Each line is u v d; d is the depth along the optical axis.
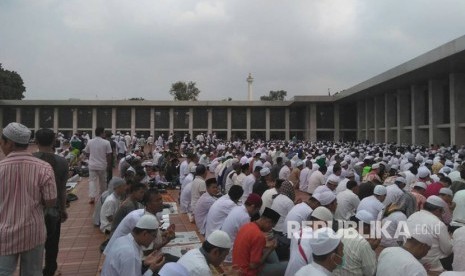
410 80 29.77
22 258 3.96
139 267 4.04
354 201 7.73
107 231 7.87
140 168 10.17
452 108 26.28
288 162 16.73
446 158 16.75
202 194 9.09
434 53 22.58
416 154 19.08
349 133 45.28
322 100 42.59
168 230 5.86
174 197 13.51
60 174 5.20
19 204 3.89
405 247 4.52
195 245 7.42
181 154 28.84
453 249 5.29
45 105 44.97
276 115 48.03
